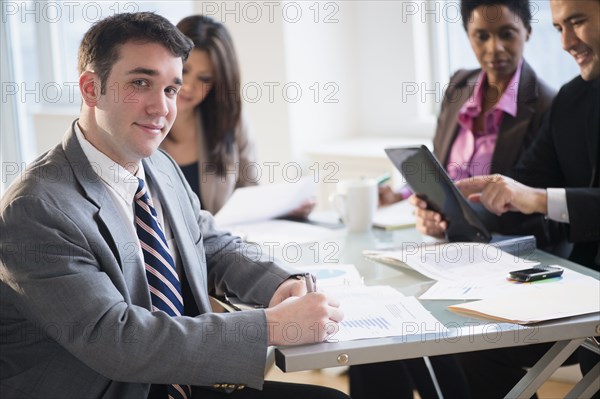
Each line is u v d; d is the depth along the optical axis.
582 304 1.50
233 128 2.62
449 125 2.61
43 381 1.46
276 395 1.69
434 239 2.14
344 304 1.59
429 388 2.30
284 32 3.56
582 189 2.06
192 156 2.62
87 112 1.56
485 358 2.21
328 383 3.07
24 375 1.47
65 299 1.40
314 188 2.46
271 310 1.45
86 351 1.40
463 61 3.52
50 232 1.42
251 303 1.75
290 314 1.43
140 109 1.53
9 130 4.33
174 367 1.41
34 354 1.48
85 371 1.47
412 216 2.39
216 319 1.45
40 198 1.44
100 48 1.51
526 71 2.45
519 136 2.43
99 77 1.52
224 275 1.83
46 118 4.59
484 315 1.49
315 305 1.43
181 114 2.57
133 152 1.55
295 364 1.35
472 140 2.54
